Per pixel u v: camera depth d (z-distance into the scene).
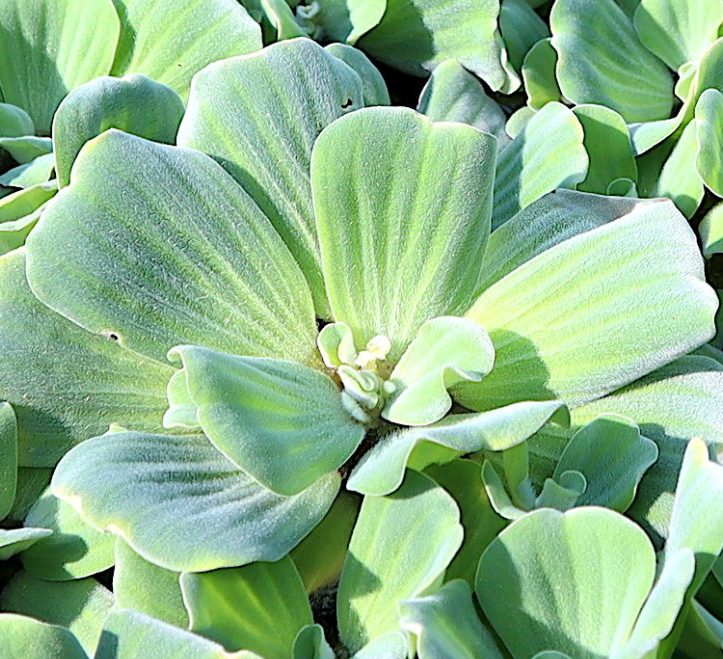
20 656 0.52
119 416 0.58
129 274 0.57
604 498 0.56
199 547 0.53
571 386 0.58
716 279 0.66
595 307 0.58
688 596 0.52
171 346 0.58
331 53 0.66
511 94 0.73
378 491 0.53
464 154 0.58
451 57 0.72
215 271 0.58
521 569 0.53
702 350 0.62
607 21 0.72
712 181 0.64
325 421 0.57
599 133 0.67
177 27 0.67
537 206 0.61
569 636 0.53
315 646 0.53
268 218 0.60
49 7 0.68
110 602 0.56
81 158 0.58
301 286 0.59
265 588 0.54
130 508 0.53
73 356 0.58
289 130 0.61
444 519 0.54
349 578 0.54
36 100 0.69
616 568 0.53
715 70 0.67
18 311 0.58
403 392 0.57
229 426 0.54
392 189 0.58
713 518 0.53
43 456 0.58
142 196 0.58
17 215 0.62
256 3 0.71
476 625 0.53
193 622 0.53
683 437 0.58
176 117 0.63
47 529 0.56
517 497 0.56
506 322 0.59
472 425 0.54
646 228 0.59
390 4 0.72
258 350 0.58
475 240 0.59
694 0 0.71
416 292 0.59
